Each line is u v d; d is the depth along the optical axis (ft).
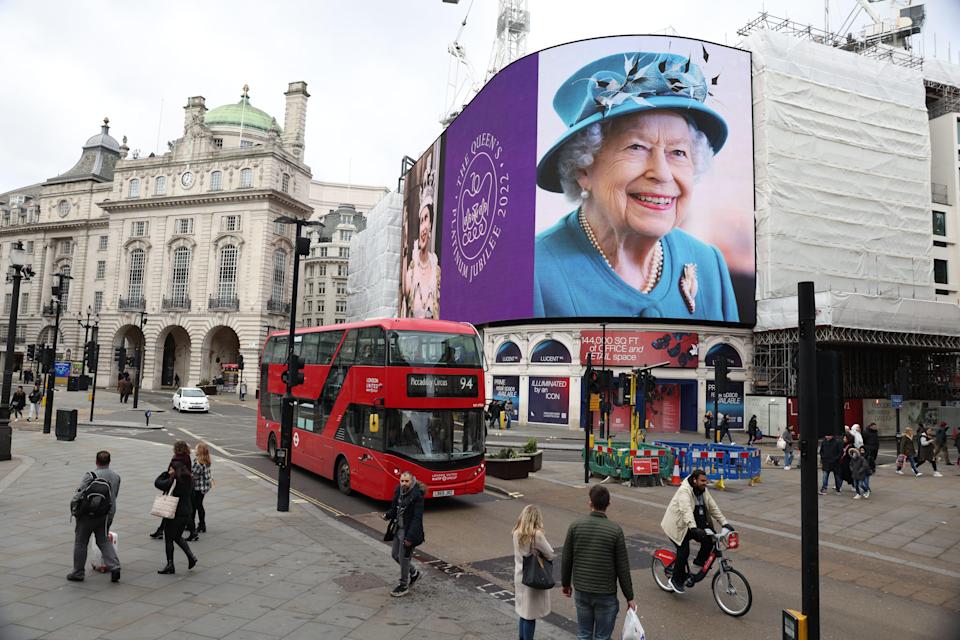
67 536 33.76
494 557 34.88
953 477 66.54
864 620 26.22
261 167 215.92
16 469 54.60
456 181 155.02
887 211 135.03
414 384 47.14
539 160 126.41
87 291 249.55
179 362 236.43
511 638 22.89
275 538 35.63
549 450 91.71
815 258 126.93
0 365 260.83
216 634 21.98
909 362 135.85
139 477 52.80
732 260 121.08
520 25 221.46
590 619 19.29
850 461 54.95
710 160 122.21
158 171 227.81
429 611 25.34
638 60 122.62
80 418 111.96
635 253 118.93
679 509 27.99
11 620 22.41
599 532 19.30
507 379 133.59
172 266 222.69
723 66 124.98
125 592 25.85
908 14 164.14
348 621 23.77
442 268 161.07
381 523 43.09
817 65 132.77
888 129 137.59
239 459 71.20
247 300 211.00
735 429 119.75
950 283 150.82
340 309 308.60
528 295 124.77
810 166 128.77
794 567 33.60
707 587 30.04
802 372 19.17
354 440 50.67
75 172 266.98
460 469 47.50
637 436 66.13
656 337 118.93
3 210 283.18
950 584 31.12
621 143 120.67
